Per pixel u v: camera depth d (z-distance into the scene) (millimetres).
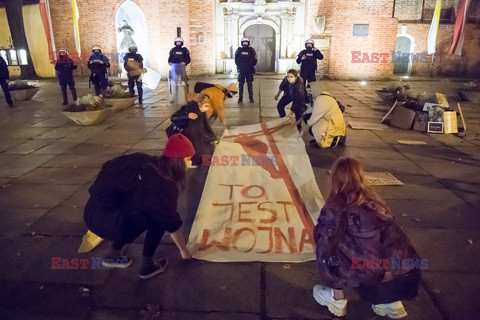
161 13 18375
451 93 14016
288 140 7000
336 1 18219
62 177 5277
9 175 5375
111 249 2977
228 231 3734
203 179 5055
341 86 16391
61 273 3133
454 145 6957
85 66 19500
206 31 18953
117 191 2674
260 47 20344
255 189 4742
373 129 8078
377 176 5227
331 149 6555
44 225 3916
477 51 20750
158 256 3346
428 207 4305
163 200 2646
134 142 7062
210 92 6941
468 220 4000
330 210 2250
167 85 16469
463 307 2721
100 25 19000
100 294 2885
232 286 2963
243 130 7734
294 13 19312
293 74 7680
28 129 8211
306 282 3006
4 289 2941
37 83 17469
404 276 2232
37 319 2645
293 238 3625
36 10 18969
